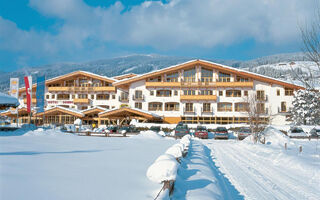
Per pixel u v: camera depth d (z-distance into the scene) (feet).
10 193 15.34
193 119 165.68
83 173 22.33
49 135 78.07
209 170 29.43
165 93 170.40
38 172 21.67
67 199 15.02
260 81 162.09
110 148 46.70
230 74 166.09
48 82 191.62
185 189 20.47
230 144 79.87
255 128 81.30
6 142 49.26
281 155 44.60
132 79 169.17
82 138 74.43
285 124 155.43
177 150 26.63
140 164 29.07
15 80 101.24
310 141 94.38
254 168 36.45
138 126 142.00
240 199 21.26
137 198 16.66
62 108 154.30
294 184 27.32
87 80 192.95
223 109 164.04
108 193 16.97
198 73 167.22
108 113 145.69
